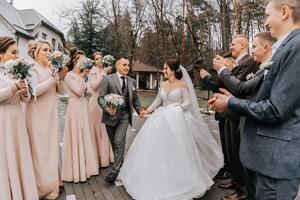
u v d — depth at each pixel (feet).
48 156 12.32
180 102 14.25
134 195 12.50
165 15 74.23
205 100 63.62
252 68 12.01
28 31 89.76
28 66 10.36
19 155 10.84
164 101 14.55
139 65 147.13
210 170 14.69
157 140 12.85
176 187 11.92
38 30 93.30
